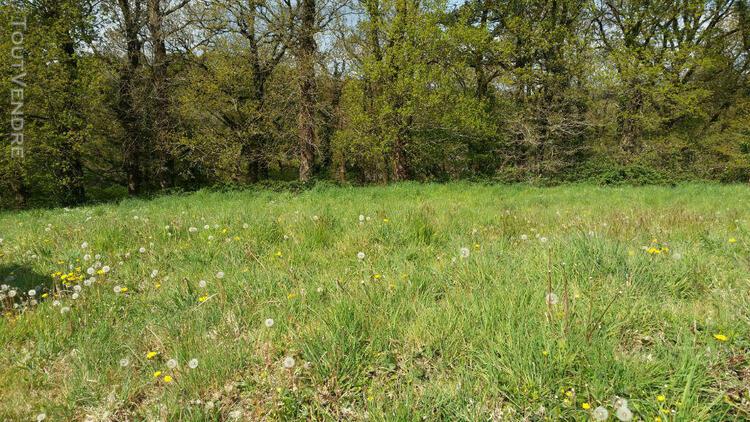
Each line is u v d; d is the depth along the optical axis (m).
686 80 22.11
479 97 21.73
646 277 3.30
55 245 5.64
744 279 3.27
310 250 4.99
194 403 2.32
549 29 19.56
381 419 2.06
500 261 4.00
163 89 18.95
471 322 2.80
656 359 2.31
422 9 17.05
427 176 23.38
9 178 17.48
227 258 4.68
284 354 2.74
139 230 5.98
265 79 18.98
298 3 17.53
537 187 17.41
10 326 3.23
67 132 16.28
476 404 2.15
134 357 2.80
